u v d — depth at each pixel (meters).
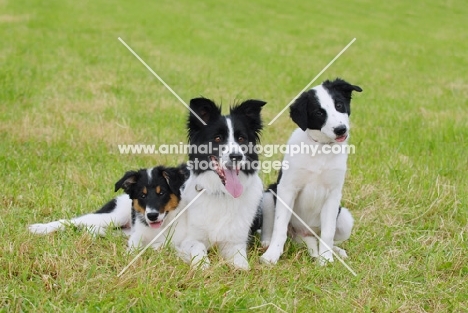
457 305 5.39
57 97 13.69
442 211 7.79
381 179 8.89
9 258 5.72
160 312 4.92
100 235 6.75
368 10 36.62
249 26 29.47
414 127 12.30
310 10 35.75
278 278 5.82
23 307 5.01
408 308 5.32
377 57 22.88
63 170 8.84
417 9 37.34
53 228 6.70
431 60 22.66
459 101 15.64
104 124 11.47
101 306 5.01
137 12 31.12
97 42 22.47
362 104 14.84
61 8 30.62
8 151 9.56
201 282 5.49
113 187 8.20
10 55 18.33
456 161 9.88
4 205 7.49
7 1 31.66
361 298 5.45
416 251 6.60
